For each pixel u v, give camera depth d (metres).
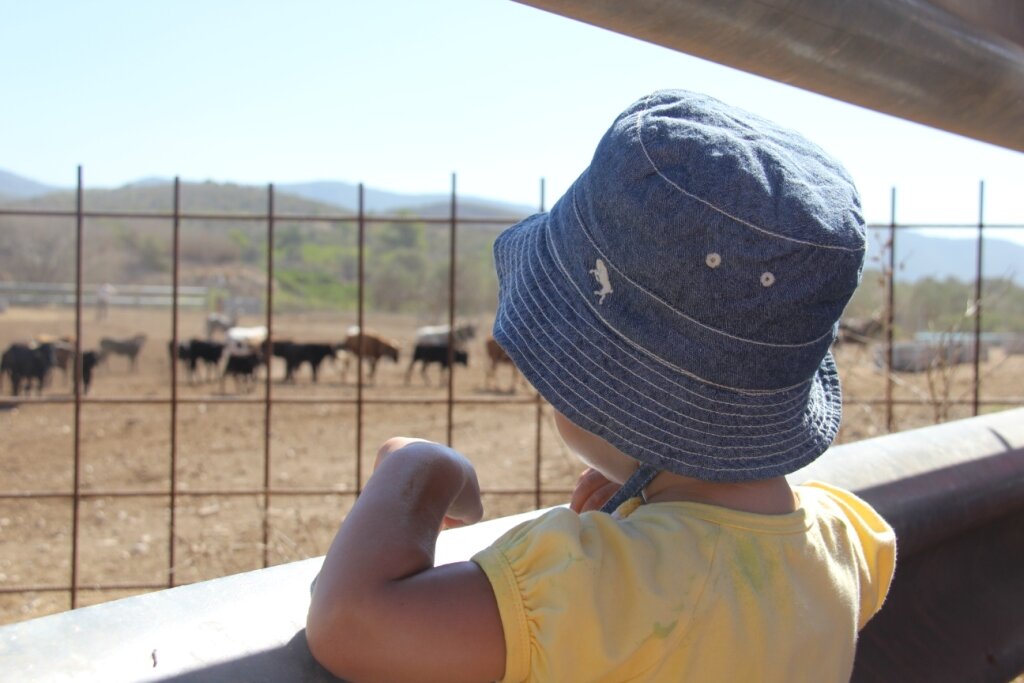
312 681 0.90
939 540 1.79
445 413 13.05
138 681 0.83
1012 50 1.77
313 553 6.11
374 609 0.84
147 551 6.36
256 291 56.59
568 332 0.97
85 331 30.86
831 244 0.90
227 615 0.95
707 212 0.88
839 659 1.04
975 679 1.95
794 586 0.99
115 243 65.62
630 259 0.92
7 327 30.59
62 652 0.85
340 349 20.33
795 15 1.44
